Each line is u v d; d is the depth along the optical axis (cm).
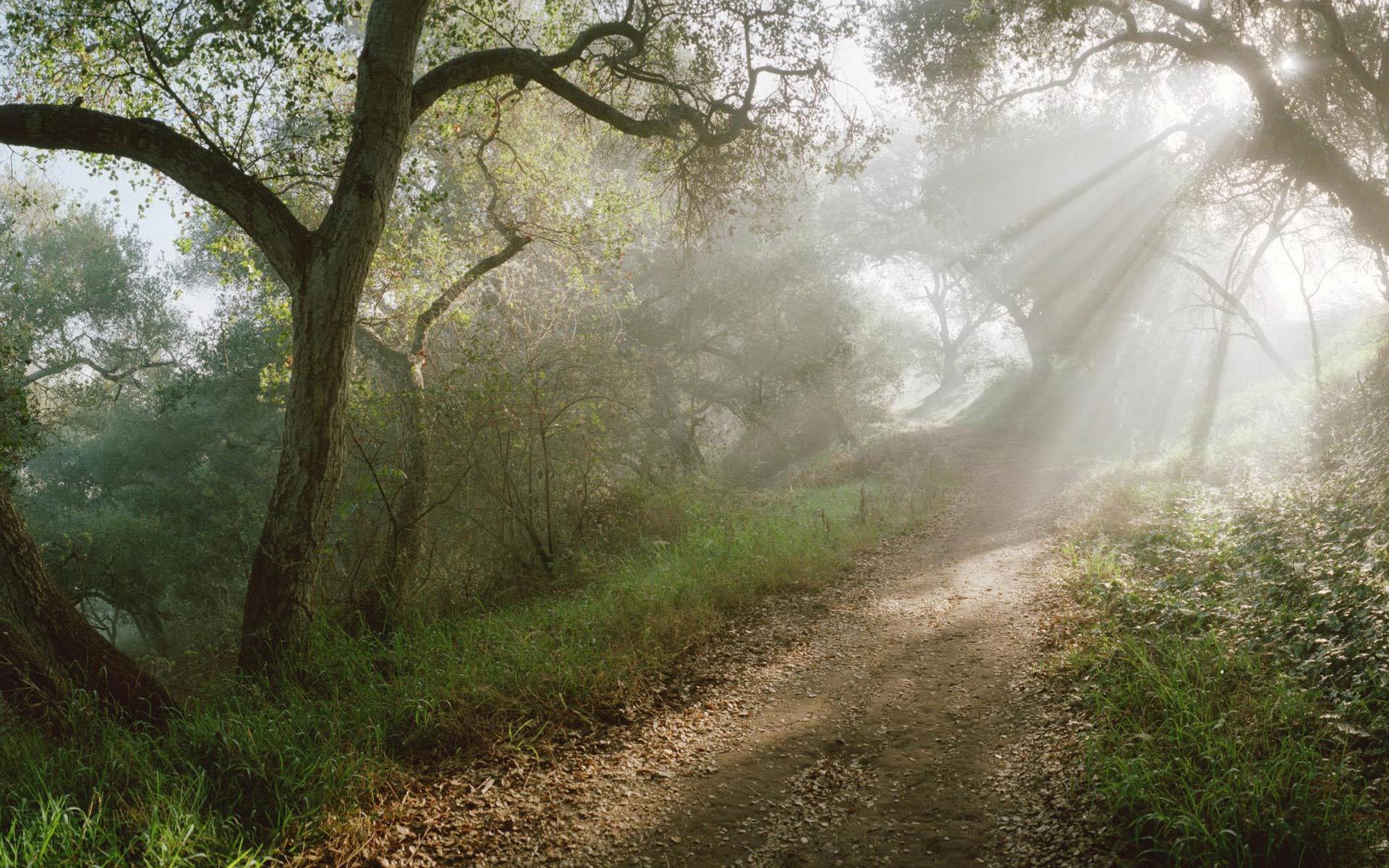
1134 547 991
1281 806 388
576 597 994
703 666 746
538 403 1138
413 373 1107
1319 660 520
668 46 1160
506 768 540
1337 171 1394
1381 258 1596
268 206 716
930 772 521
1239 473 1373
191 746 500
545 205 1334
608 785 523
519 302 1327
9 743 526
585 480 1273
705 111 1206
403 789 506
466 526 1159
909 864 419
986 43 1705
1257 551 795
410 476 1002
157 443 2697
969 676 690
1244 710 485
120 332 3020
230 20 866
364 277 746
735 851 446
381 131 748
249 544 2216
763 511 1568
